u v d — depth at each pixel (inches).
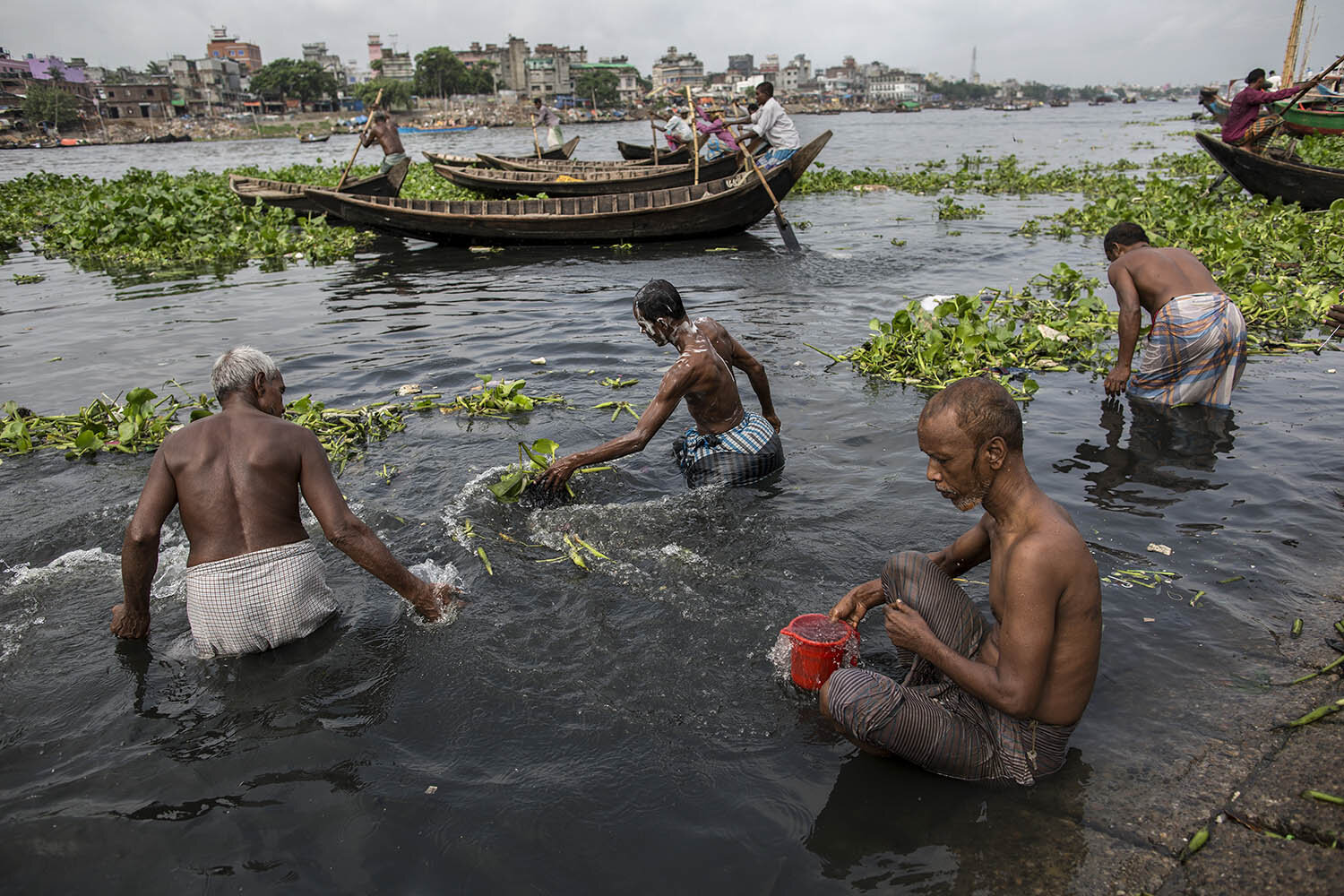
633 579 158.1
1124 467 195.0
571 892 94.1
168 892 96.1
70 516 189.6
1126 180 740.0
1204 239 412.8
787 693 126.3
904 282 406.0
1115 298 367.9
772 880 94.5
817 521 177.2
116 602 156.4
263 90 5388.8
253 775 113.2
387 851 100.3
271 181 694.5
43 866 99.5
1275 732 111.7
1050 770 107.0
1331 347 278.4
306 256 549.6
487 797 108.0
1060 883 92.2
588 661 134.8
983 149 1401.3
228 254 551.5
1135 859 94.5
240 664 137.7
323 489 139.4
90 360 314.2
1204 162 888.3
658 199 577.6
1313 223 465.7
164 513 137.0
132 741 120.7
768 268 456.1
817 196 792.9
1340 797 99.0
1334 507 170.1
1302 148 763.4
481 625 145.4
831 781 109.0
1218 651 129.1
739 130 624.7
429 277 469.7
